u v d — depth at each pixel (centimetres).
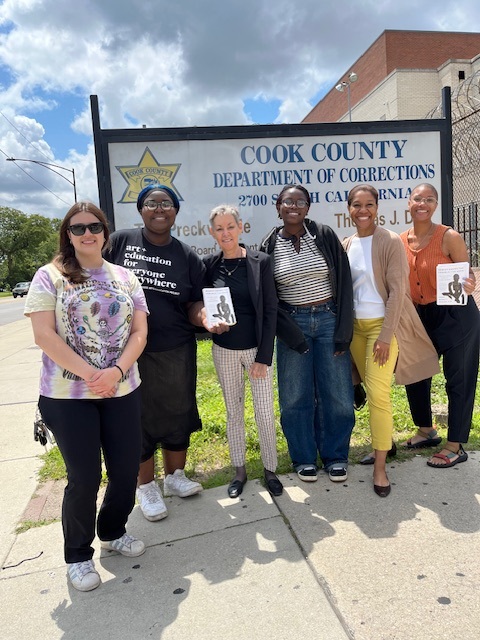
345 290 309
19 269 8381
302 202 306
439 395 491
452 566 234
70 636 206
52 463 380
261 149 540
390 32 2644
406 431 407
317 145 546
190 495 318
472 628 196
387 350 301
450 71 2339
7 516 308
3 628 212
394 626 199
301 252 313
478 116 1126
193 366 312
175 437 313
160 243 295
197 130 529
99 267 243
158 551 262
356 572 233
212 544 264
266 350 299
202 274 304
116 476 245
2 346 1070
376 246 310
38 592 234
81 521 234
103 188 521
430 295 340
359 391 359
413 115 2450
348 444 337
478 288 869
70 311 225
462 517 275
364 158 554
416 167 561
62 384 227
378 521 276
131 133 520
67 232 233
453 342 331
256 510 297
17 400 576
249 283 297
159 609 218
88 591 232
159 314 288
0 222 8212
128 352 238
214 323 284
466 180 1302
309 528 273
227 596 223
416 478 325
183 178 533
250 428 416
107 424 242
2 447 424
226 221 294
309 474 327
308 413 337
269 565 243
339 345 308
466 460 347
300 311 317
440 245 332
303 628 201
